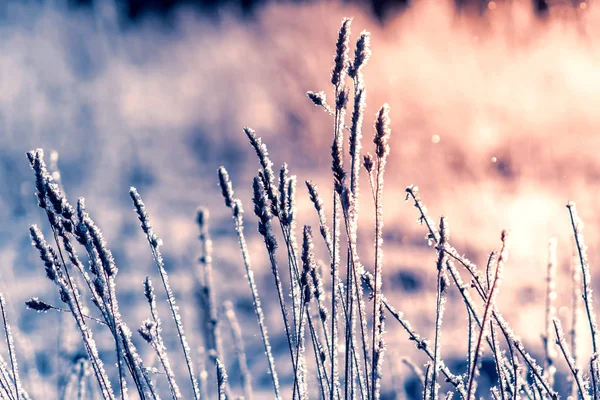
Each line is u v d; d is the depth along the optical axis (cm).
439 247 149
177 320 153
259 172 149
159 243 153
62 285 148
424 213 151
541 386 152
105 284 147
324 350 152
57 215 147
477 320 150
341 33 147
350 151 148
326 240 151
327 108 148
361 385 151
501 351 156
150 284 152
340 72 147
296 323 152
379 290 148
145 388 149
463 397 151
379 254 148
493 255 150
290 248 152
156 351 152
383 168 148
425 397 151
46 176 147
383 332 151
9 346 153
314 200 151
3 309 153
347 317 149
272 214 149
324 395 151
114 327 147
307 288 149
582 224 153
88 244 147
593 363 151
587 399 150
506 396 152
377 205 147
